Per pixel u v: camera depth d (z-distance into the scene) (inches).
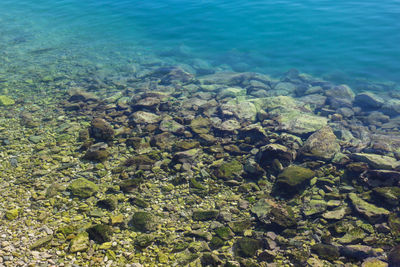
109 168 458.0
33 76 815.1
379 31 970.1
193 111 634.8
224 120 598.9
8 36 1116.5
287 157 472.4
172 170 455.5
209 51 973.8
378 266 303.1
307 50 913.5
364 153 482.6
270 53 922.7
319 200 399.9
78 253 316.5
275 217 367.6
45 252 314.7
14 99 682.2
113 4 1430.9
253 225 366.6
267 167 461.7
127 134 545.6
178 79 807.1
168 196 408.5
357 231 350.3
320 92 722.8
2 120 589.6
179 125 565.0
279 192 416.8
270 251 327.0
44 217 361.1
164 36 1085.8
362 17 1085.1
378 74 783.7
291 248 332.2
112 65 901.8
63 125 574.6
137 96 701.3
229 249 334.0
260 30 1061.8
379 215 363.6
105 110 639.8
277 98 669.3
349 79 774.5
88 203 390.0
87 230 343.0
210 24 1143.0
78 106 646.5
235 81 792.9
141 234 347.6
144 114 603.5
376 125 587.5
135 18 1248.8
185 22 1176.2
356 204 384.5
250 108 627.2
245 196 411.5
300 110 631.8
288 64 864.3
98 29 1167.0
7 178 426.0
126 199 400.2
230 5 1312.7
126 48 1018.1
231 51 959.0
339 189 419.5
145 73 852.0
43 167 452.1
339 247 328.5
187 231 355.9
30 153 485.4
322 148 487.8
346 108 645.9
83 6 1434.5
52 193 400.5
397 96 693.9
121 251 324.8
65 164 462.0
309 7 1229.1
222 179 440.8
